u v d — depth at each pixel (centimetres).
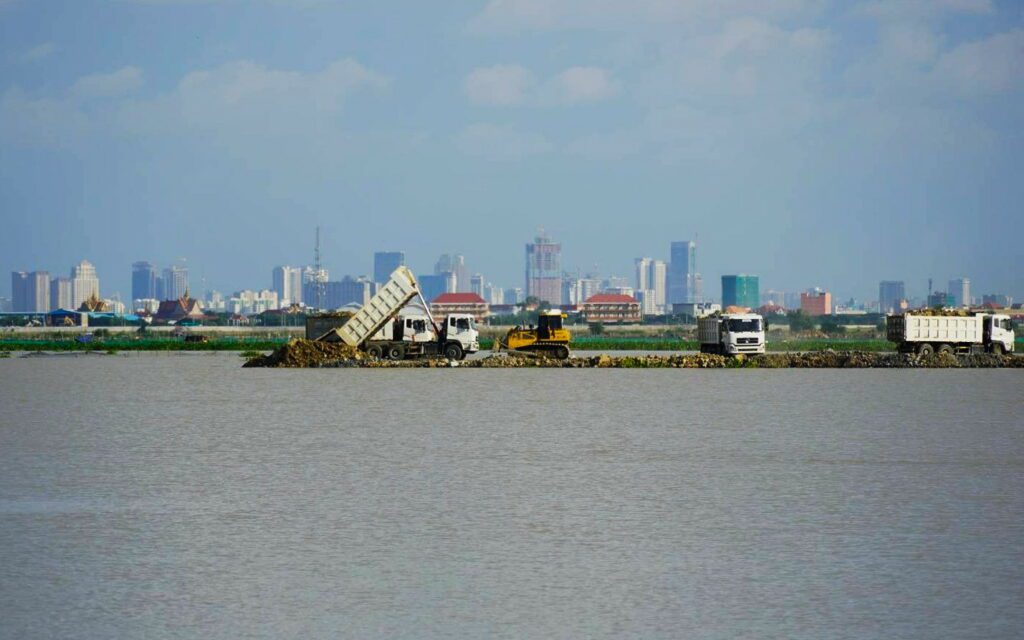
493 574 4575
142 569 4675
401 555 4903
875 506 6072
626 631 3828
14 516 5825
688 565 4719
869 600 4178
